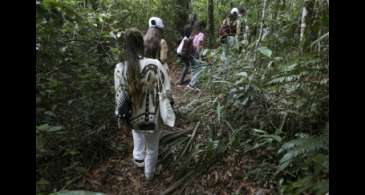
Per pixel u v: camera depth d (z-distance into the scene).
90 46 5.22
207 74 5.60
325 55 3.95
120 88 3.76
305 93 4.01
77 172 4.07
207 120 4.78
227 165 3.98
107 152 4.61
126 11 8.66
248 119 4.44
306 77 4.02
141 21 10.12
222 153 4.15
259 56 5.08
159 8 11.66
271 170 3.64
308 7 4.60
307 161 3.04
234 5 10.49
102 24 5.63
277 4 6.25
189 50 7.57
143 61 3.75
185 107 5.60
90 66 5.00
